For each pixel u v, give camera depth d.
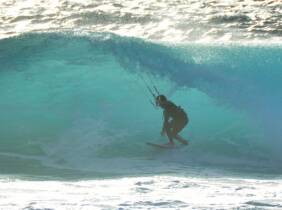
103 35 65.31
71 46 65.44
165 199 25.97
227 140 50.94
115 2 120.00
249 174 41.62
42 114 54.97
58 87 59.09
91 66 61.44
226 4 118.56
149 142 50.59
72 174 40.66
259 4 118.81
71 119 54.12
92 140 50.53
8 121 54.03
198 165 45.03
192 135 51.88
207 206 24.28
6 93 58.81
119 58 62.00
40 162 45.47
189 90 57.91
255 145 50.12
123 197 26.86
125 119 53.84
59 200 25.53
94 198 26.38
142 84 58.69
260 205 24.80
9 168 43.06
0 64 63.28
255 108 54.94
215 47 67.81
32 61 63.56
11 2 122.75
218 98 56.41
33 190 29.70
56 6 118.56
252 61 62.12
